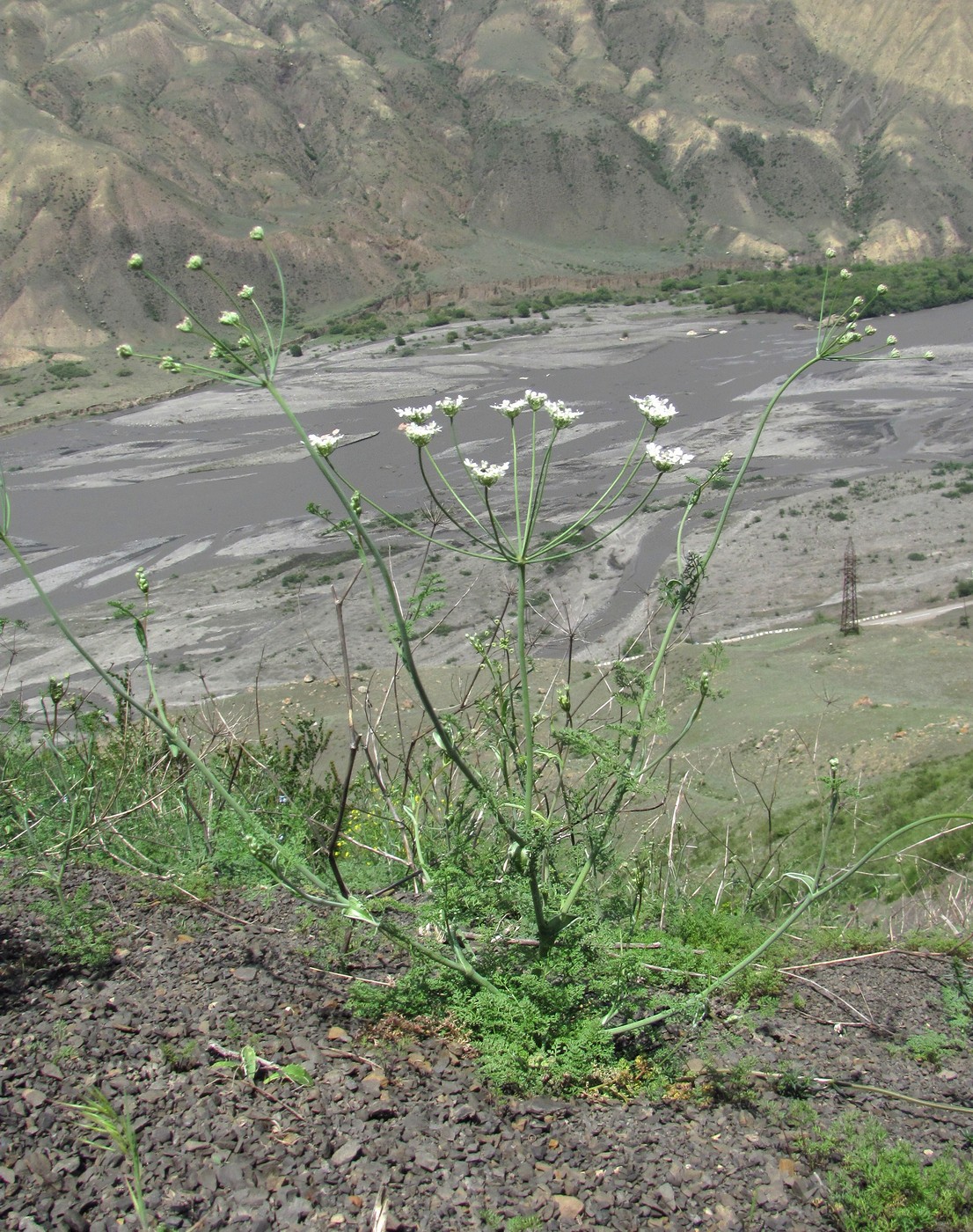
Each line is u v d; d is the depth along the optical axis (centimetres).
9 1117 279
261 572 6825
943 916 498
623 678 355
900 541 6312
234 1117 288
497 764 480
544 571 5775
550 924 350
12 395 14712
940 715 2719
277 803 502
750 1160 289
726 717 3067
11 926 400
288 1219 250
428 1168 274
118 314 17300
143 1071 308
